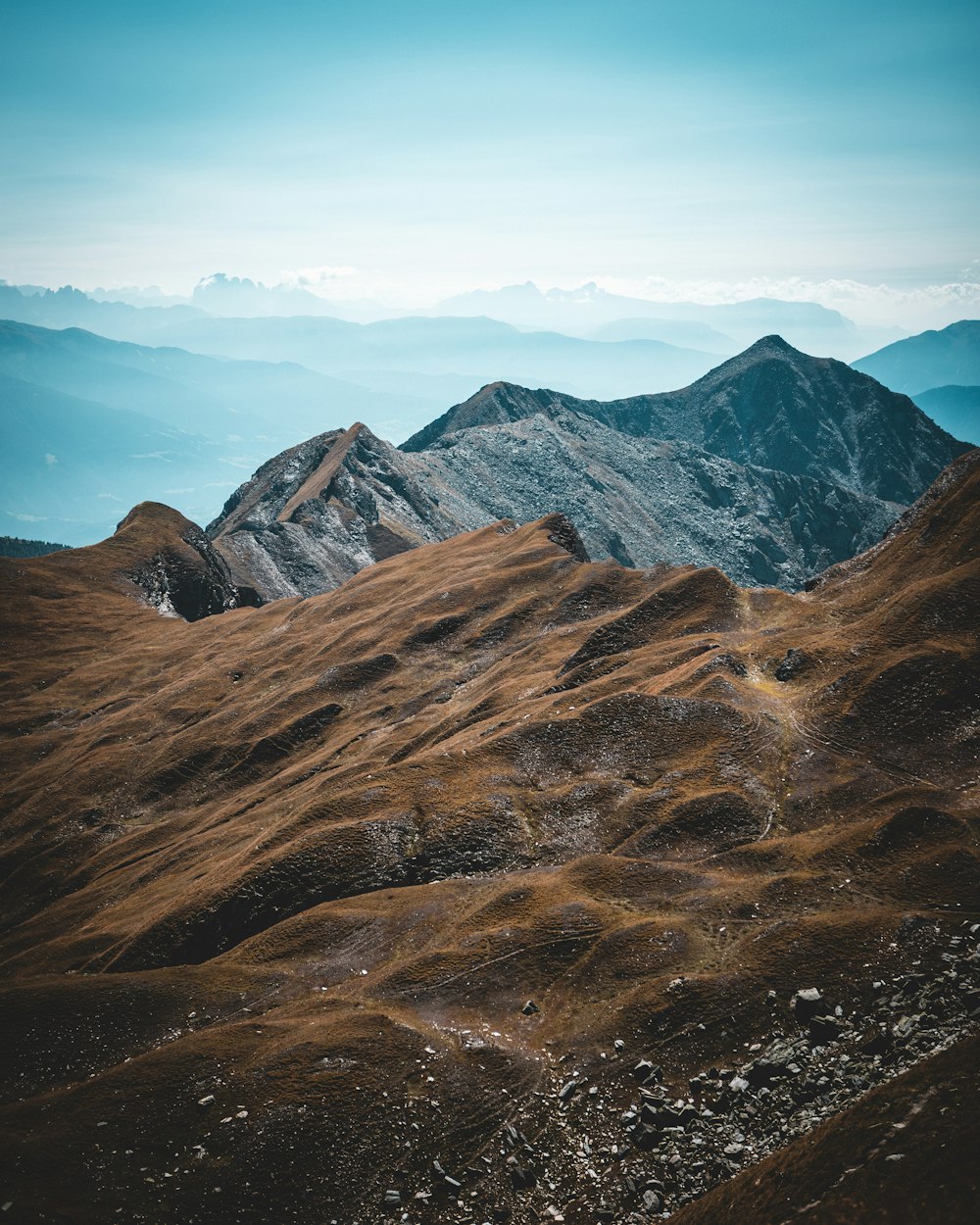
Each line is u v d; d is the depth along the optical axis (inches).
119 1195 1592.0
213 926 2940.5
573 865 2637.8
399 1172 1617.9
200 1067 1904.5
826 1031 1678.2
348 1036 1952.5
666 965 2062.0
